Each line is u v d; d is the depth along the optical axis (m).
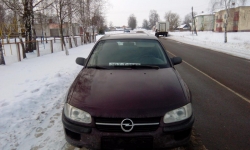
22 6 14.21
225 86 5.82
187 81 6.39
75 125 2.30
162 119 2.21
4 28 22.64
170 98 2.36
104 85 2.62
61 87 5.45
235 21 45.97
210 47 17.66
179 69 8.26
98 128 2.22
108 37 4.10
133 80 2.73
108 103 2.27
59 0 14.76
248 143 2.96
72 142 2.35
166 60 3.50
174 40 29.02
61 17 15.74
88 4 21.69
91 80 2.80
